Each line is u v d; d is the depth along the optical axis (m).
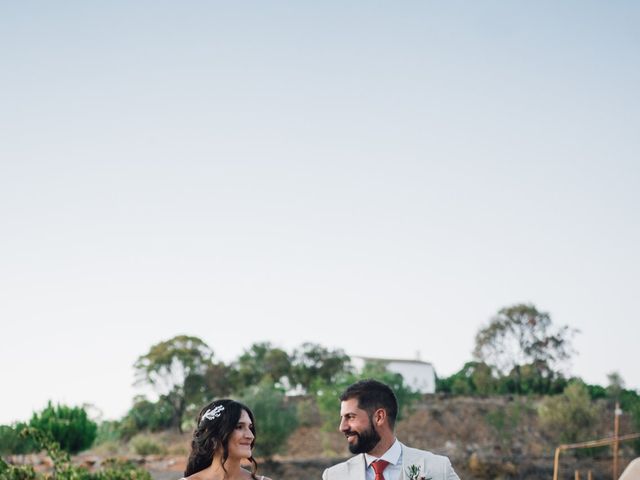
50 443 12.34
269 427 29.19
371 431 4.38
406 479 4.34
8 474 10.58
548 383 51.84
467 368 58.09
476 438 39.66
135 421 45.38
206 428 4.33
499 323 52.97
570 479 29.52
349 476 4.42
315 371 50.72
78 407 28.86
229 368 48.88
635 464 3.41
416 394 42.03
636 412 37.66
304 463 29.77
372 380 4.50
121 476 12.74
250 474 4.45
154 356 46.50
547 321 52.81
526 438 38.53
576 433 35.50
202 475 4.29
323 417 35.66
